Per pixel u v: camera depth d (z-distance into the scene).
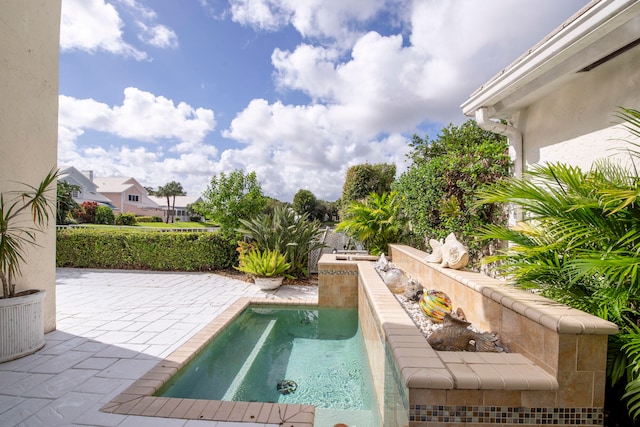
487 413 1.63
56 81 4.23
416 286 3.89
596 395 1.62
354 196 13.83
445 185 4.87
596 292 1.99
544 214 2.19
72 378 2.96
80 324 4.51
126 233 9.10
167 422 2.33
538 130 3.63
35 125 3.97
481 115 3.97
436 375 1.65
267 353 4.29
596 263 1.69
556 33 2.50
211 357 4.05
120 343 3.81
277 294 6.68
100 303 5.67
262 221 8.64
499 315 2.29
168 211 44.88
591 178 2.18
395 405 2.02
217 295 6.42
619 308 1.78
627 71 2.54
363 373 3.72
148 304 5.63
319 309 6.12
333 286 6.14
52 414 2.40
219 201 8.95
